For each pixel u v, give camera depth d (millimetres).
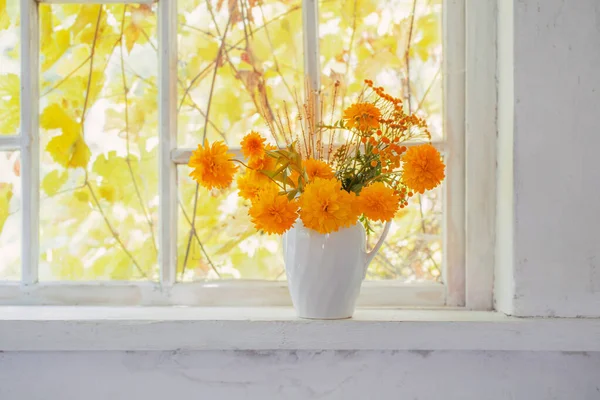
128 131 1460
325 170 1211
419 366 1244
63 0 1446
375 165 1266
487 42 1380
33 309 1366
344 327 1192
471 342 1200
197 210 1455
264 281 1447
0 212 1453
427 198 1442
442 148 1417
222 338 1198
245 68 1460
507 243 1298
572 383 1244
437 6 1449
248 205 1380
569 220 1259
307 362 1246
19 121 1457
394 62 1453
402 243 1444
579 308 1252
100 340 1198
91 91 1459
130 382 1243
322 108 1446
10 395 1236
